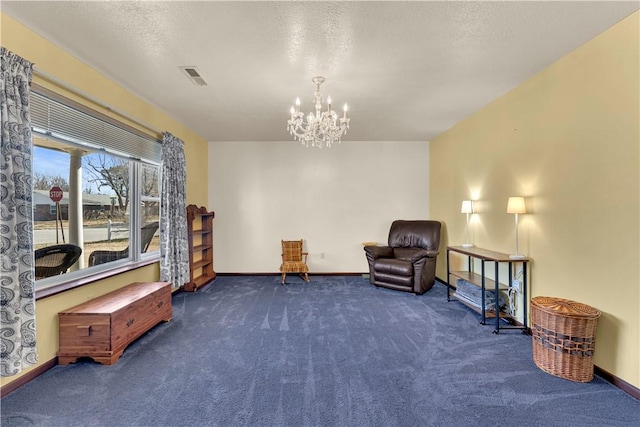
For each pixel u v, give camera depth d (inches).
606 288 83.5
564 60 96.7
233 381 82.7
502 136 131.3
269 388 79.5
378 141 217.3
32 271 76.0
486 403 73.4
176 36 84.3
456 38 85.3
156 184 157.3
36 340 77.5
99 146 112.0
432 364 91.8
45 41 85.4
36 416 68.6
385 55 94.7
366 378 84.2
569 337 82.9
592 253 87.8
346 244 217.6
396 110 149.9
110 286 114.7
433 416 68.7
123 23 78.2
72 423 66.5
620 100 79.0
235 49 91.3
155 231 157.0
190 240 176.1
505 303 129.3
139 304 105.8
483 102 139.3
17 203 73.4
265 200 216.2
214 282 195.5
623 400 74.4
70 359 90.8
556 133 100.9
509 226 127.4
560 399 74.9
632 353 76.6
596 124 86.0
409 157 217.6
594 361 86.0
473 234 157.6
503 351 100.1
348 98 132.5
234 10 72.8
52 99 88.4
